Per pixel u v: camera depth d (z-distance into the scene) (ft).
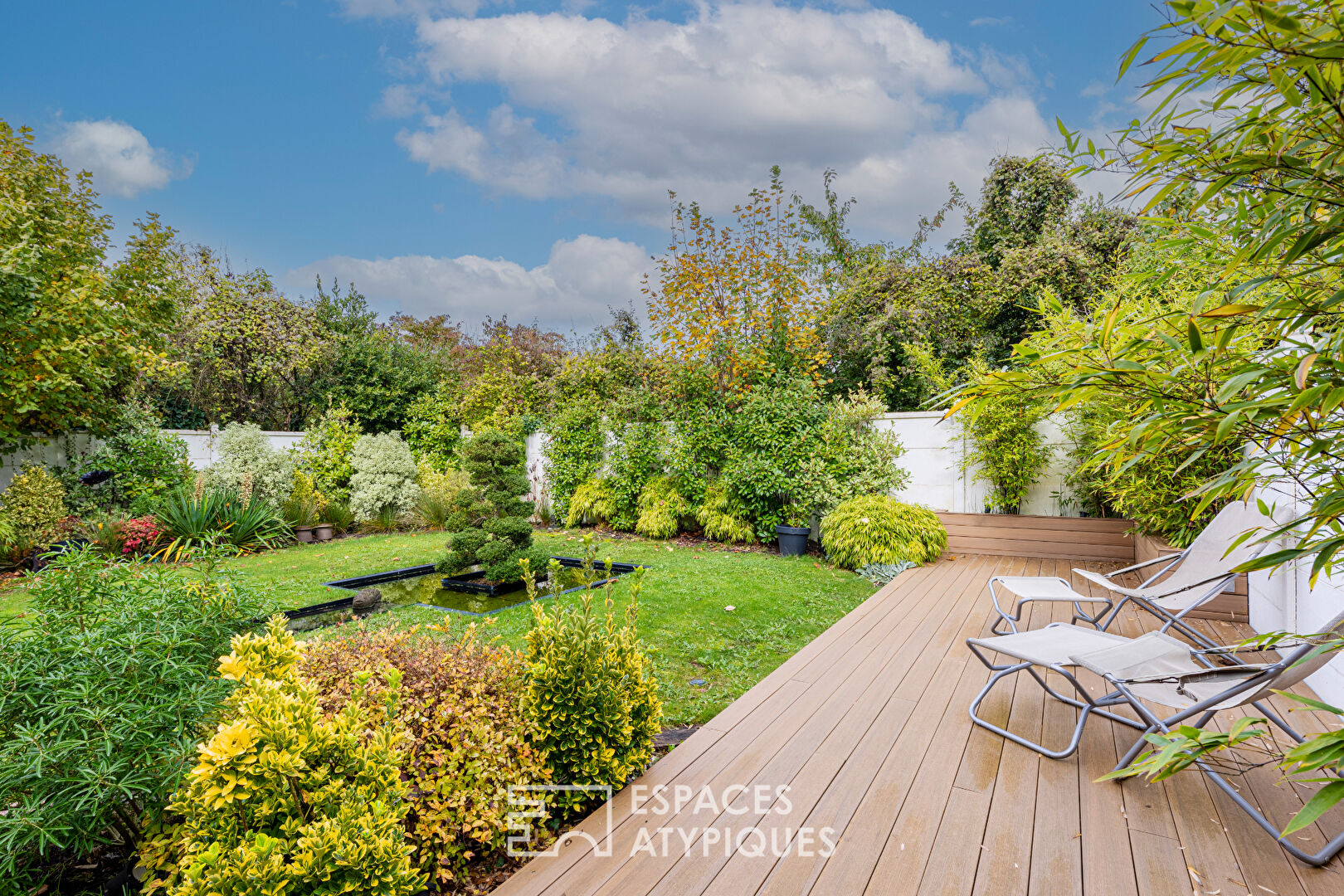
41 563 23.16
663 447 32.65
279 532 30.76
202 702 6.99
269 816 5.36
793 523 27.91
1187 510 17.85
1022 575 21.49
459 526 23.31
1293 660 6.78
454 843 6.88
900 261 41.93
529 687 8.02
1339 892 6.28
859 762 8.95
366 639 8.77
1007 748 9.35
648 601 18.54
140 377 34.81
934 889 6.37
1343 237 3.31
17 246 24.26
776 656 14.08
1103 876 6.56
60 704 6.26
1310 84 2.99
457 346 65.82
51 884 7.00
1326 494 3.47
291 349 46.60
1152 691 8.18
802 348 32.24
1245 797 7.97
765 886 6.40
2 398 25.32
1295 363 3.30
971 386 4.47
